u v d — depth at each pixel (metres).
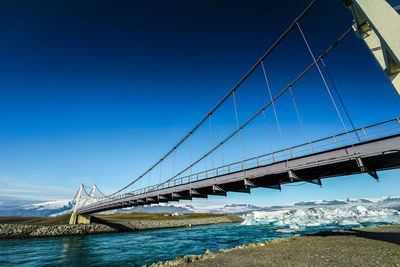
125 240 35.66
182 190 22.72
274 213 77.38
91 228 50.28
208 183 19.66
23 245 30.41
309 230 36.66
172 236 40.69
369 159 11.48
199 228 61.47
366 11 5.69
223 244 27.53
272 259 10.23
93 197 70.88
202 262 10.41
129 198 33.69
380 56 6.93
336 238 16.50
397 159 11.53
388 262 8.46
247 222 71.62
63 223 55.72
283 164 14.19
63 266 17.56
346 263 8.78
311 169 14.16
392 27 5.04
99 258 20.39
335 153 11.86
